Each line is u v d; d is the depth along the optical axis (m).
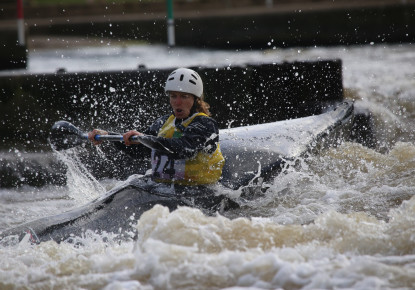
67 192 23.61
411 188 19.02
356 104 32.88
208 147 17.09
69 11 106.19
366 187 19.41
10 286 12.12
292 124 22.41
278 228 13.57
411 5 84.00
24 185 24.56
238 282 11.38
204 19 87.62
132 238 15.73
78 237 15.71
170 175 17.27
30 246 15.37
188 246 12.70
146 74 28.55
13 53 41.91
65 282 12.13
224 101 29.55
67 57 68.12
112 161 24.14
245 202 18.20
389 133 29.56
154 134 18.16
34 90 29.08
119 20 91.38
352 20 84.88
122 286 11.41
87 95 28.95
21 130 29.00
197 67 29.16
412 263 11.91
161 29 88.81
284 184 19.28
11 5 106.25
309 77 30.06
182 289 11.27
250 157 19.44
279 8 96.44
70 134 18.58
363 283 10.72
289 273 11.28
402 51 66.69
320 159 21.53
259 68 29.61
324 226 13.57
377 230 13.48
